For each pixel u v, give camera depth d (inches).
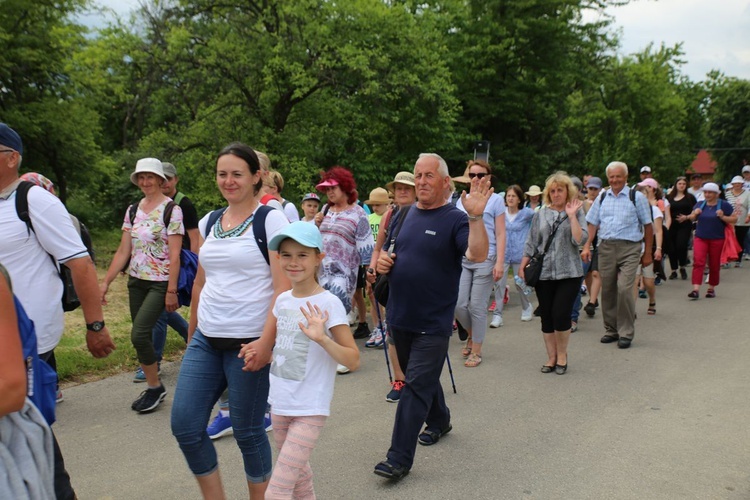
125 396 199.2
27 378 79.1
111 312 319.6
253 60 624.1
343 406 194.2
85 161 701.3
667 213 450.6
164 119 860.6
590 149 1284.4
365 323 288.7
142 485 140.8
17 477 72.5
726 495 134.9
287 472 106.5
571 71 966.4
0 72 590.2
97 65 643.5
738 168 1895.9
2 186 110.1
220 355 116.6
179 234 185.0
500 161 910.4
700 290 421.7
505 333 300.4
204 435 114.1
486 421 180.4
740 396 200.5
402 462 141.3
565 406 193.0
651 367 237.0
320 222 237.0
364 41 639.8
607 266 273.4
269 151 644.7
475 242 140.2
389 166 741.3
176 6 655.8
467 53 879.1
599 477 144.1
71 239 112.0
